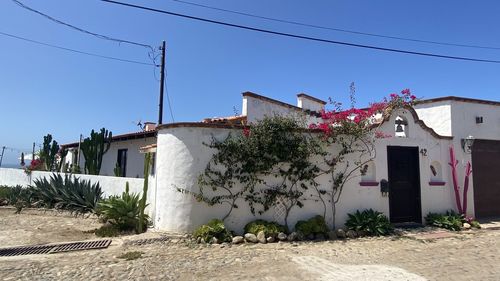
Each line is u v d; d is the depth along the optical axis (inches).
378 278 269.6
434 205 504.1
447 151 528.7
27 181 775.1
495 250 361.1
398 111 490.6
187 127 412.5
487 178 565.3
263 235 387.5
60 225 486.6
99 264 304.7
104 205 463.2
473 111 562.3
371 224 431.8
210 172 406.6
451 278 270.8
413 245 380.8
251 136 414.6
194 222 403.9
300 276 274.2
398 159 492.1
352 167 454.0
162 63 755.4
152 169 492.7
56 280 265.0
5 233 434.9
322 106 741.3
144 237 392.2
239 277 271.9
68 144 904.9
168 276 274.4
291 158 421.4
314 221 417.4
